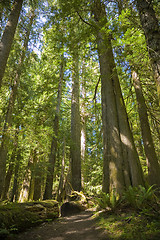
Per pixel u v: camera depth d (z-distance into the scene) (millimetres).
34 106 12281
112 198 4711
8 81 11133
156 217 3494
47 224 5090
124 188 5324
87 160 16438
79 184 11109
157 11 5477
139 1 4324
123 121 6523
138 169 5715
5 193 11656
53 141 11344
